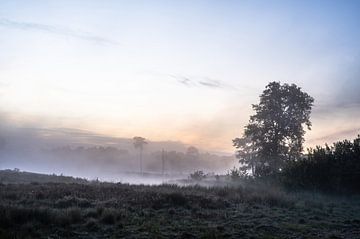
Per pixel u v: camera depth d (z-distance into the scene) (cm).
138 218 1411
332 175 2819
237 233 1256
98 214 1433
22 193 1928
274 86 4959
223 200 1962
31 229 1195
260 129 4962
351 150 3031
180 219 1459
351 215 1748
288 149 4894
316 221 1541
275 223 1448
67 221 1297
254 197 2117
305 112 4966
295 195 2545
